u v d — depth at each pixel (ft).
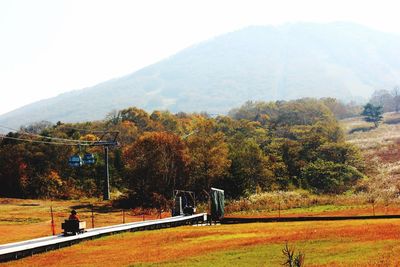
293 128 510.99
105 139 474.08
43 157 399.24
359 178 362.74
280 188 348.79
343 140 463.01
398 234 126.21
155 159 337.31
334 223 174.40
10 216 268.21
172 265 106.11
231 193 332.60
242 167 338.13
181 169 338.95
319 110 621.31
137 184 336.70
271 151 388.57
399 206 240.53
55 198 375.45
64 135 426.10
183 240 150.10
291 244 121.39
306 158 397.39
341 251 107.04
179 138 344.08
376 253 101.81
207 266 101.91
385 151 476.13
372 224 158.20
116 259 119.96
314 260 99.25
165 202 315.58
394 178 356.79
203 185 337.31
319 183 350.84
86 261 119.75
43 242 141.49
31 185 383.24
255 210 267.80
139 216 275.80
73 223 159.94
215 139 348.18
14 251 128.98
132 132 486.38
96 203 338.75
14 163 387.14
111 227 182.60
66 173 400.47
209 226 199.31
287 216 223.10
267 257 107.04
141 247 139.64
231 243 133.39
